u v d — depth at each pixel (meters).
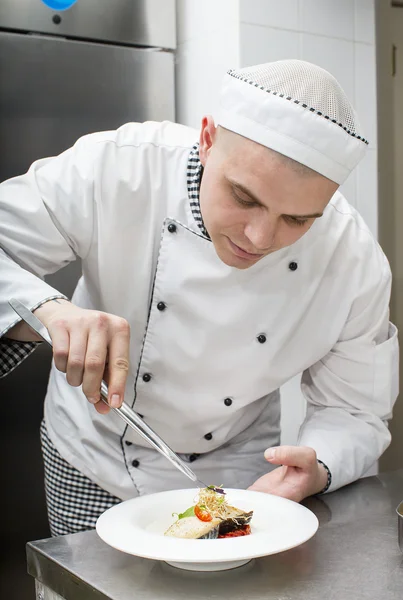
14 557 2.08
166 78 2.19
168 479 1.33
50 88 2.02
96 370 0.94
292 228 0.97
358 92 2.22
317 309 1.28
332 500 1.14
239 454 1.39
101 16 2.08
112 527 0.89
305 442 1.24
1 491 2.05
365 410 1.32
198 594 0.80
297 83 0.96
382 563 0.88
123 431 1.31
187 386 1.25
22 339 1.12
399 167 2.35
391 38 2.27
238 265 1.03
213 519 0.92
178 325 1.22
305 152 0.92
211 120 1.04
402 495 1.16
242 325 1.22
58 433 1.41
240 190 0.94
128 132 1.25
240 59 2.00
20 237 1.18
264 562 0.88
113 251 1.21
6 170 1.99
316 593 0.80
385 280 1.30
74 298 1.49
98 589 0.81
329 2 2.14
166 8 2.18
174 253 1.20
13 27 1.97
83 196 1.19
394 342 1.34
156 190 1.21
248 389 1.28
